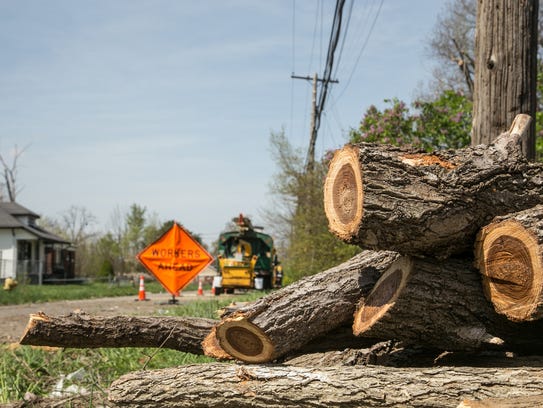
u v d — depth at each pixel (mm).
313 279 5910
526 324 5383
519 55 7734
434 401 4742
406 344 6012
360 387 4934
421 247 5191
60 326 6457
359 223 5105
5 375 7949
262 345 5590
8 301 28469
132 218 72938
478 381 4766
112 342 6570
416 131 16469
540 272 4832
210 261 14789
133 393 5523
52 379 8359
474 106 8031
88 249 79562
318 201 23922
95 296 34000
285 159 30406
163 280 14703
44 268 62594
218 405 5332
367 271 5879
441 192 5137
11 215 59875
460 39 40594
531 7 7820
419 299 5199
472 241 5352
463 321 5281
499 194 5301
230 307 6555
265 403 5191
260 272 31203
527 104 7746
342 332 6051
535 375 4809
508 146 5566
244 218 30469
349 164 5277
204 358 8547
